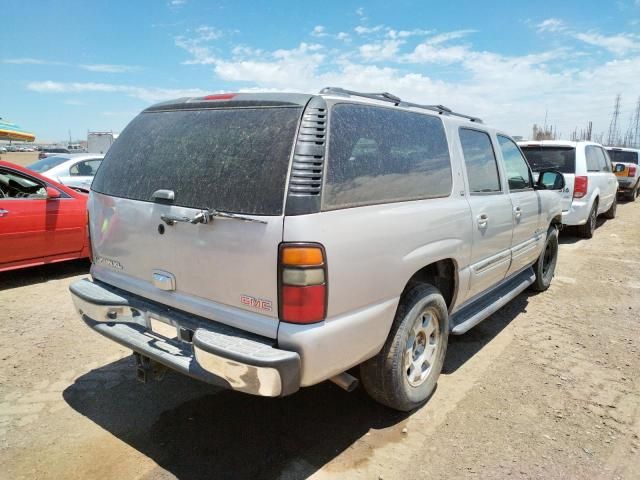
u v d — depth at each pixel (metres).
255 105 2.63
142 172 2.92
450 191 3.36
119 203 2.96
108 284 3.20
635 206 15.30
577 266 7.21
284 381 2.21
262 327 2.34
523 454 2.75
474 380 3.63
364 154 2.65
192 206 2.55
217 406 3.25
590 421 3.09
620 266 7.20
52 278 6.30
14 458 2.70
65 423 3.04
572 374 3.73
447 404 3.28
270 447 2.81
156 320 2.80
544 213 5.17
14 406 3.23
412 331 3.02
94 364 3.85
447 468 2.63
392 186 2.81
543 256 5.55
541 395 3.41
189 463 2.66
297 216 2.23
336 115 2.57
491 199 3.88
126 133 3.27
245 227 2.33
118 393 3.41
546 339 4.43
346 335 2.43
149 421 3.07
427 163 3.18
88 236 3.32
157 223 2.71
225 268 2.43
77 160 9.81
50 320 4.78
